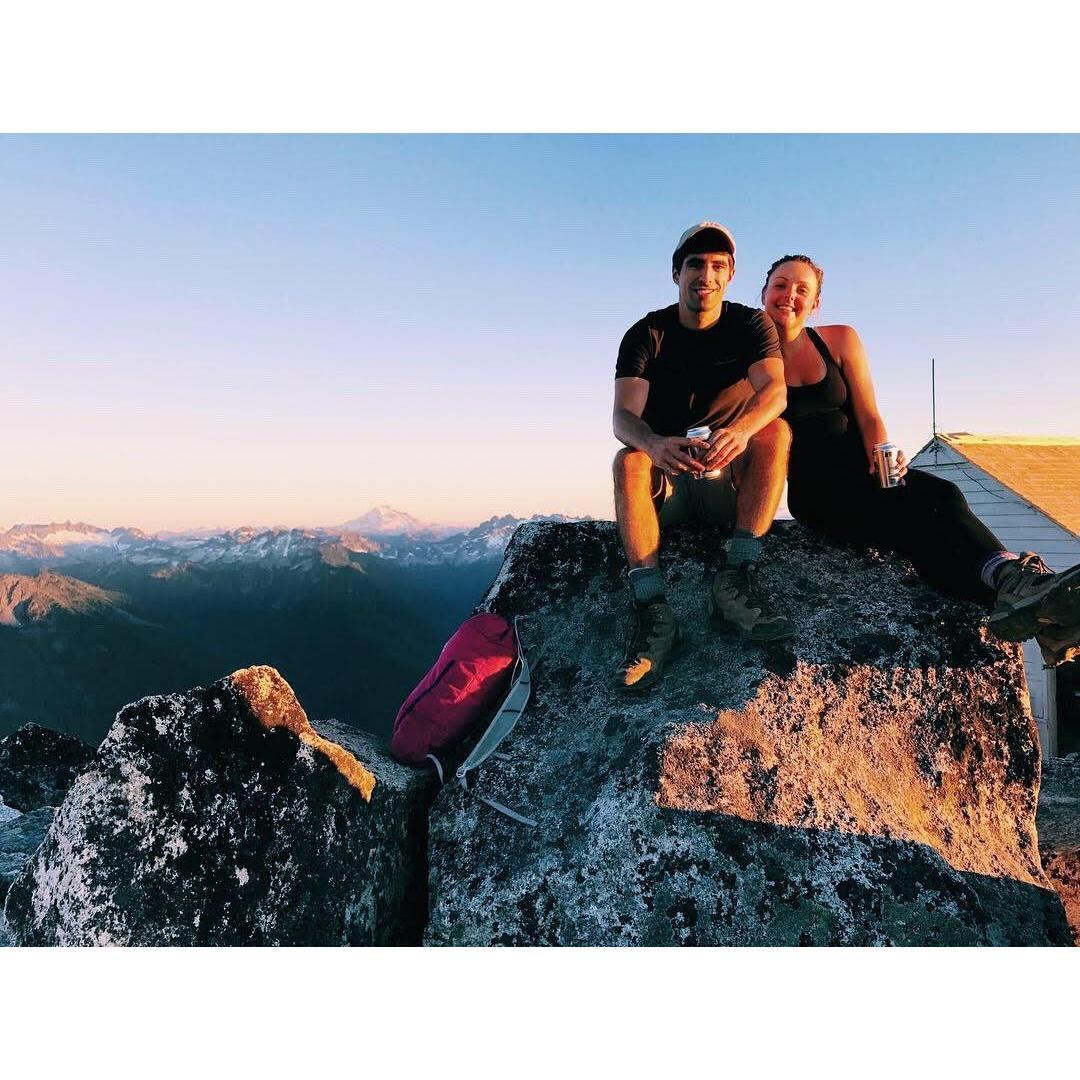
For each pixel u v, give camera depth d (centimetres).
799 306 320
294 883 242
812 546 353
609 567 359
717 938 227
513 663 316
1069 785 428
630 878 237
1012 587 274
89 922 222
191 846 231
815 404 330
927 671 296
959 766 287
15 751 431
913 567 334
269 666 254
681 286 301
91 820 227
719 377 309
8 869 303
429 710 305
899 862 244
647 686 291
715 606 308
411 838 286
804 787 255
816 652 298
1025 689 299
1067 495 1085
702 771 252
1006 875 265
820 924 230
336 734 313
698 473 284
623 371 311
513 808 274
